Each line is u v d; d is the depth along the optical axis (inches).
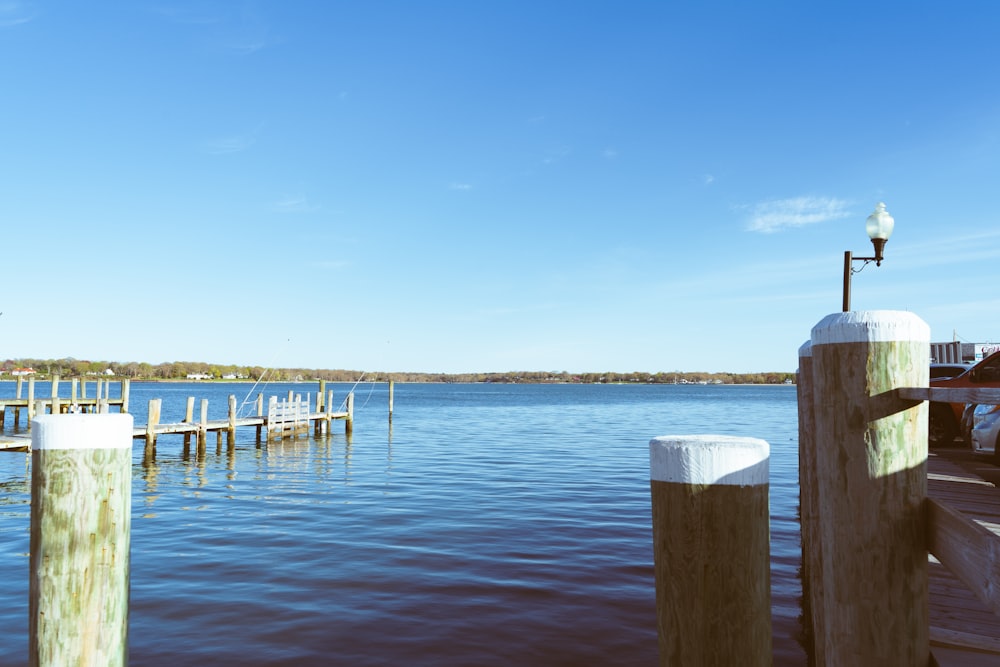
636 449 1053.8
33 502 110.7
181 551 406.3
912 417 90.3
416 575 354.9
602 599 318.3
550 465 846.5
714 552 79.8
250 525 484.1
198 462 902.4
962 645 145.2
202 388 7800.2
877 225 456.8
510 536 445.1
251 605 306.7
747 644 79.1
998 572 65.9
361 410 2596.0
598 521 494.9
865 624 89.5
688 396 5910.4
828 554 94.7
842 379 92.9
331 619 290.0
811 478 183.9
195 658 248.8
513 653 257.3
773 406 3233.3
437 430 1493.6
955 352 771.4
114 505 111.7
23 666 244.1
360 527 474.9
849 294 485.7
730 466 80.2
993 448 407.5
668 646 82.9
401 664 247.3
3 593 329.4
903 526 89.2
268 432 1148.5
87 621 108.2
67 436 109.4
